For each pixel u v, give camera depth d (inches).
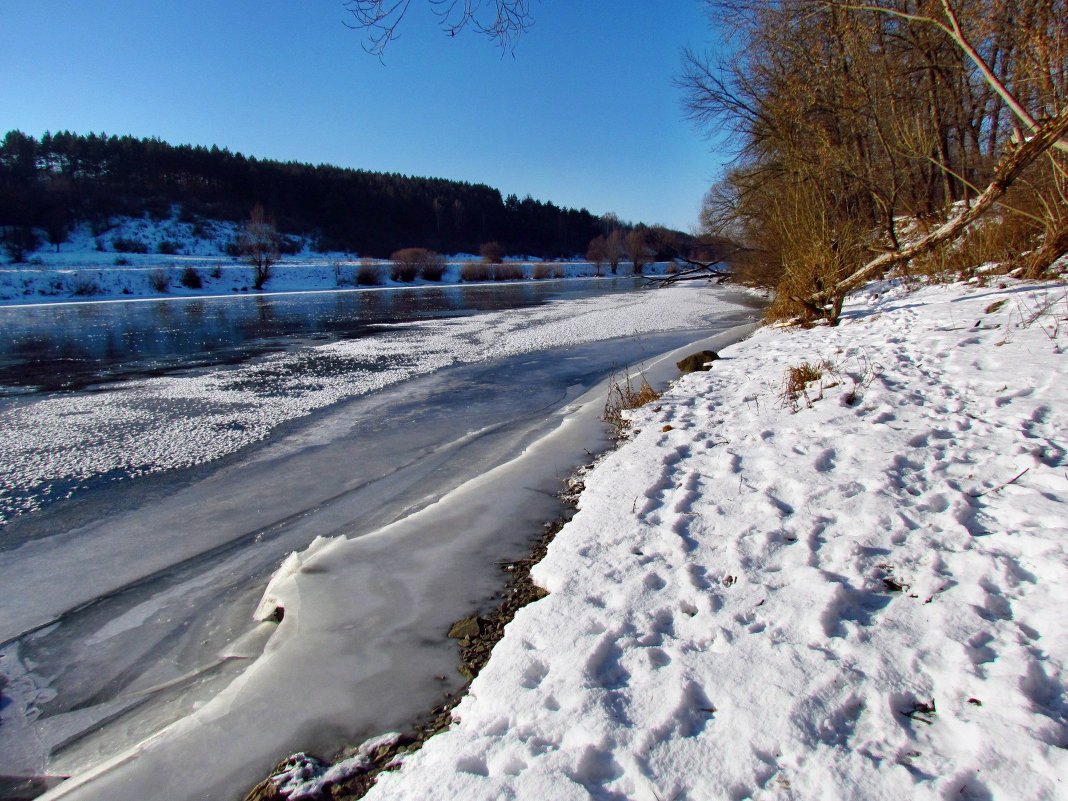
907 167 520.4
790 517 151.3
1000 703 84.6
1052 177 390.3
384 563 168.6
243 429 339.3
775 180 721.0
